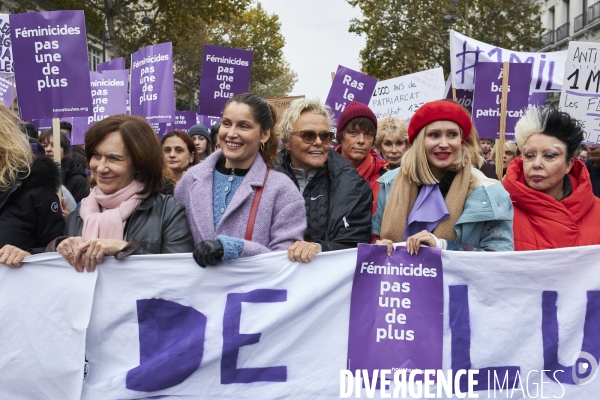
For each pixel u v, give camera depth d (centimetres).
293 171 333
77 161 579
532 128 295
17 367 260
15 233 266
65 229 277
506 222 282
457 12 2552
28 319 261
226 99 632
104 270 262
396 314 266
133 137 260
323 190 320
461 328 266
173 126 855
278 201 276
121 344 263
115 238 259
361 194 310
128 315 263
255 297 265
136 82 654
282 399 263
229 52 628
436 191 288
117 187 265
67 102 455
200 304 265
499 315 268
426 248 266
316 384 263
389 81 724
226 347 262
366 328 265
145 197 268
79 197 532
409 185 297
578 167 305
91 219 260
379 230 315
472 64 677
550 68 695
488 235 283
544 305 269
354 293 266
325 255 266
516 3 2583
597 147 556
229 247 252
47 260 261
